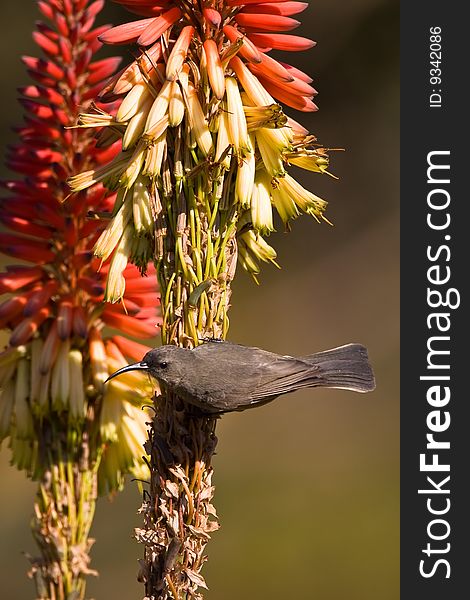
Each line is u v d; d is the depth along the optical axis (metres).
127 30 7.62
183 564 7.45
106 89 7.72
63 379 8.77
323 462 21.75
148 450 7.61
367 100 25.50
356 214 25.61
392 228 25.31
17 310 9.00
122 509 19.06
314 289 25.22
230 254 7.76
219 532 19.91
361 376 8.88
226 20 7.79
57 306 9.10
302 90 7.88
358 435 22.45
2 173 24.00
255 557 19.39
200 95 7.51
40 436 8.88
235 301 25.17
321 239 25.61
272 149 7.62
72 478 8.88
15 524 18.95
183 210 7.51
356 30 25.20
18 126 9.09
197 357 7.67
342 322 24.78
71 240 8.94
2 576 18.25
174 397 7.71
